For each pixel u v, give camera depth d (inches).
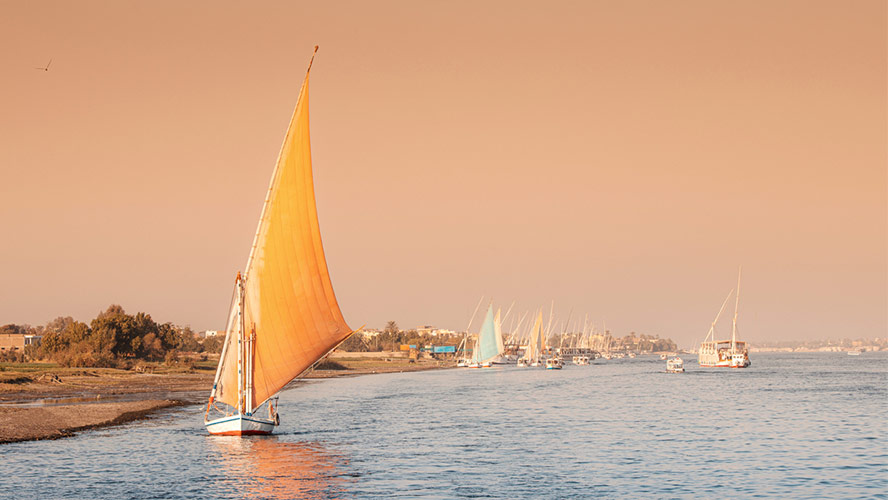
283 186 2455.7
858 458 2330.2
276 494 1780.3
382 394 5246.1
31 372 5876.0
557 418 3496.6
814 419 3474.4
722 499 1768.0
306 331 2512.3
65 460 2149.4
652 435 2859.3
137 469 2036.2
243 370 2541.8
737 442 2669.8
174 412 3432.6
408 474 2016.5
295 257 2481.5
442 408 4030.5
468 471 2063.2
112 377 6171.3
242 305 2502.5
